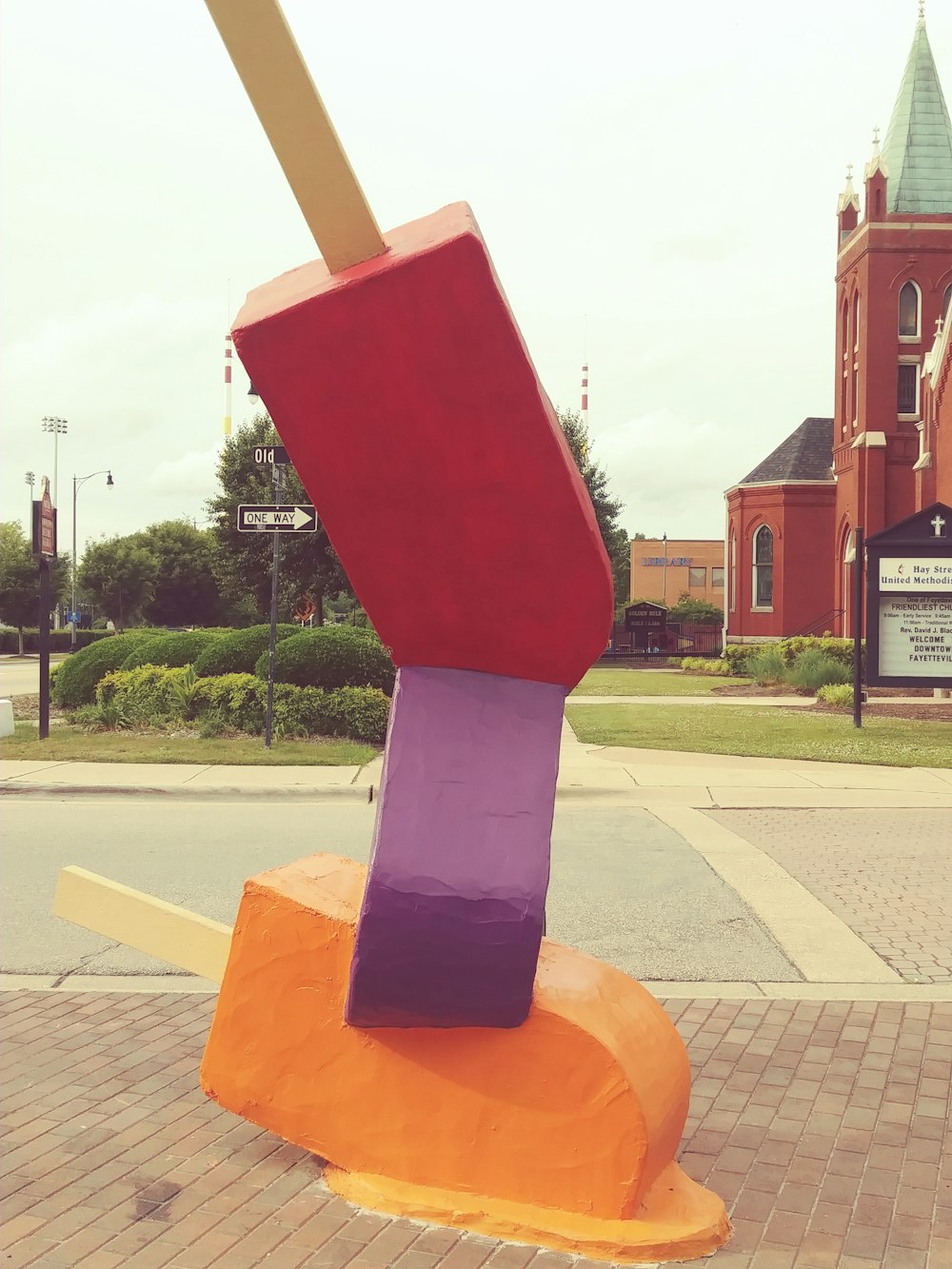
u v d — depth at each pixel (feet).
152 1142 11.44
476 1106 9.91
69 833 29.01
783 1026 15.37
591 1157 9.55
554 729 9.71
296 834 29.04
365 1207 10.04
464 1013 9.57
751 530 142.31
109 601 233.76
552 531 8.95
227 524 126.82
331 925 10.46
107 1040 14.61
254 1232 9.67
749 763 43.55
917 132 127.03
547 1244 9.48
